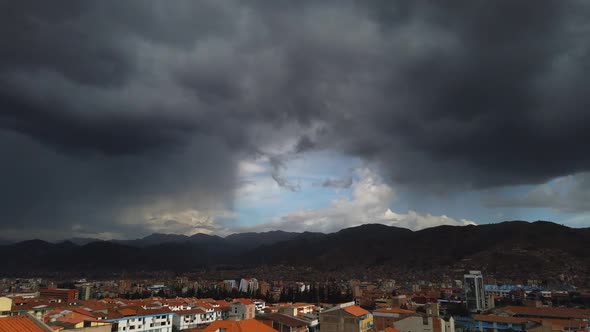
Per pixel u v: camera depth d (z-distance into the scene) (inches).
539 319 5812.0
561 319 5940.0
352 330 4119.1
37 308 4571.9
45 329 1481.3
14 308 4446.4
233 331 3100.4
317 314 5654.5
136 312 5157.5
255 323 3329.2
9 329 1400.1
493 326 5718.5
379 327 5044.3
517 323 5585.6
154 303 6323.8
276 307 6412.4
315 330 4879.4
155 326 5275.6
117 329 4751.5
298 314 5689.0
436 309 6195.9
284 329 4399.6
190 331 4598.9
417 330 4680.1
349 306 4510.3
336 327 4178.2
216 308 6378.0
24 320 1488.7
